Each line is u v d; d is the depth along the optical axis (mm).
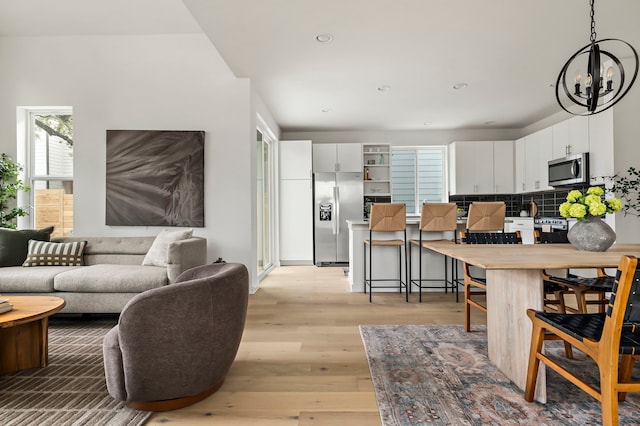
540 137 5668
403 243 4035
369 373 2141
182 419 1670
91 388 1977
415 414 1684
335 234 6734
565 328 1547
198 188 4262
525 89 4691
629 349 1311
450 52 3611
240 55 3654
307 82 4414
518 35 3273
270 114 5738
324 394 1897
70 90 4328
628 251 2135
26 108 4402
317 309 3600
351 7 2816
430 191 7180
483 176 6539
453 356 2371
